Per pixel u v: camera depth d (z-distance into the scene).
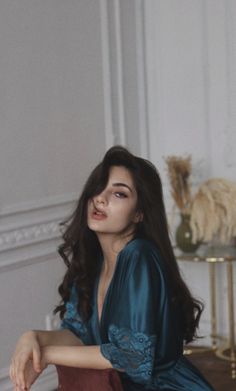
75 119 4.89
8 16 4.37
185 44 5.27
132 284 2.09
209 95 5.23
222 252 4.88
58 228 4.69
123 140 5.27
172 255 2.21
